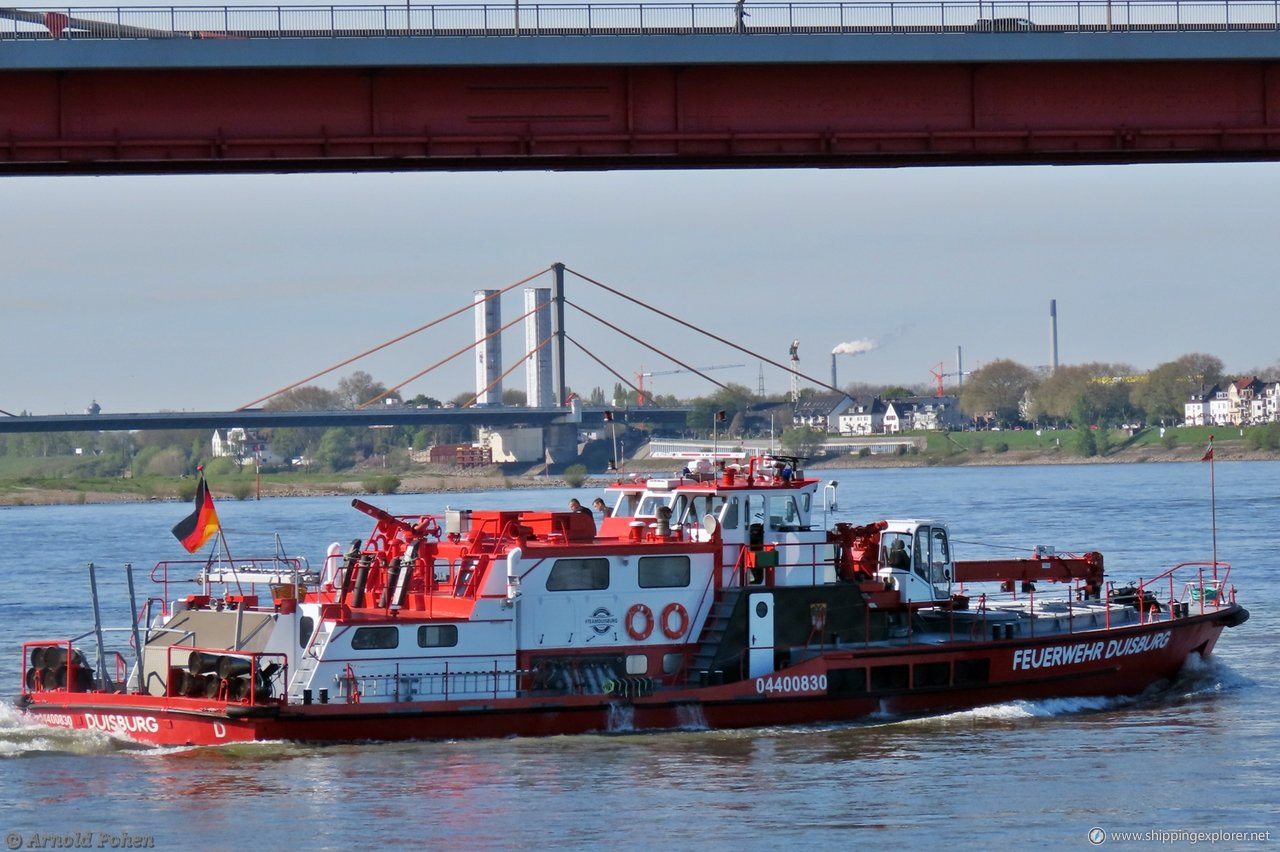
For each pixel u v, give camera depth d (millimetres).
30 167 101500
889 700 87062
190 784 73938
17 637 131625
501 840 65750
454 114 101500
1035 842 65812
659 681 84375
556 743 80812
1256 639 120188
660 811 69688
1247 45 101938
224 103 99812
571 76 101938
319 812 69562
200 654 80625
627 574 84062
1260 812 69938
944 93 103812
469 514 86062
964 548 186625
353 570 84812
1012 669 90375
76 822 68438
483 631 81562
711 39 99812
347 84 100625
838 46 100500
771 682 84438
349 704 78938
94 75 98500
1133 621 97812
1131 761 78750
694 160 105250
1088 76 104188
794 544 87250
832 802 71250
